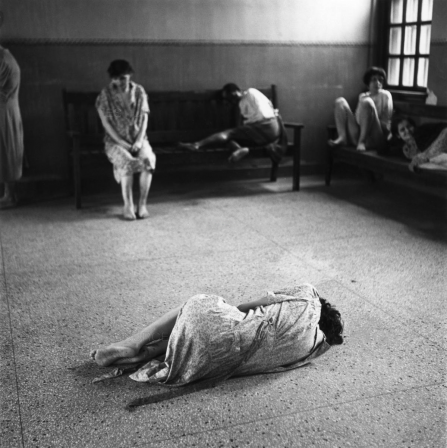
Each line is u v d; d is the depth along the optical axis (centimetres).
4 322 332
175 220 545
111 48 650
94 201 623
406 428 237
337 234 499
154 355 281
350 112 657
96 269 417
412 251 455
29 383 269
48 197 641
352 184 702
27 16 614
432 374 278
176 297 368
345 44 737
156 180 691
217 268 419
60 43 630
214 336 260
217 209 583
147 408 250
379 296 369
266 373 277
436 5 609
